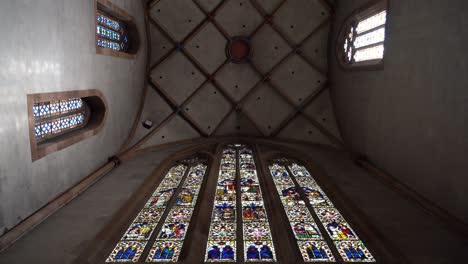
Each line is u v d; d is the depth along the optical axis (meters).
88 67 8.71
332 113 13.57
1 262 5.70
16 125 6.04
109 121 10.39
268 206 8.45
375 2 9.87
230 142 13.66
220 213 8.24
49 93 6.89
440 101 6.82
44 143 7.39
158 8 13.34
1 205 5.75
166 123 13.43
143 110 13.14
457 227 6.31
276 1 13.51
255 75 14.33
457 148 6.33
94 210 7.70
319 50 13.96
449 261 5.89
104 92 9.84
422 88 7.45
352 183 9.31
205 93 14.17
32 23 6.30
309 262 6.22
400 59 8.41
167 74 13.88
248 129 14.37
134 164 11.01
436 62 6.93
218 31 13.91
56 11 7.12
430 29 7.09
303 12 13.52
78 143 8.56
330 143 13.02
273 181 9.94
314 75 14.00
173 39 13.76
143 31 13.12
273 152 12.59
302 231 7.36
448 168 6.63
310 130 13.64
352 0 11.55
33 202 6.71
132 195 8.59
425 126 7.38
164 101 13.80
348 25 12.09
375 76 9.88
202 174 10.98
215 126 14.20
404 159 8.35
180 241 7.05
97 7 9.70
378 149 9.84
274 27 13.77
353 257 6.44
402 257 6.02
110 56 10.21
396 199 8.18
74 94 7.94
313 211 8.29
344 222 7.71
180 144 13.41
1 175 5.70
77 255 6.09
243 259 6.48
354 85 11.44
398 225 7.05
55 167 7.51
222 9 13.62
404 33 8.19
